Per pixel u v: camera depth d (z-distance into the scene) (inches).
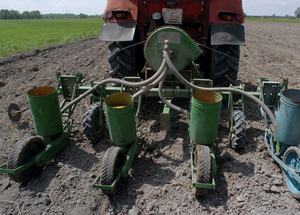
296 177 108.3
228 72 187.0
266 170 131.6
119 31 180.2
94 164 141.3
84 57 392.5
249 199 115.9
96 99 167.9
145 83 139.5
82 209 113.7
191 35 211.5
